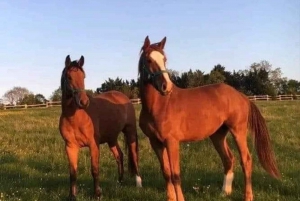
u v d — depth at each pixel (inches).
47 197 272.7
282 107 1108.5
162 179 319.9
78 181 324.8
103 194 281.7
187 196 264.8
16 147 497.4
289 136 539.8
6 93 3459.6
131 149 332.2
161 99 233.1
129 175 340.8
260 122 274.5
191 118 241.6
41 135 589.3
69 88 254.7
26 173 357.4
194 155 418.6
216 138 286.0
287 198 252.8
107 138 311.7
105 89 2571.4
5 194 275.9
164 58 229.1
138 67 239.9
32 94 3006.9
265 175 316.5
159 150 245.6
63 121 267.3
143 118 241.1
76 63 257.0
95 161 276.4
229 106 261.7
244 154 265.0
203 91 258.4
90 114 277.1
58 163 403.5
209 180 311.4
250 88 2763.3
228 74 2876.5
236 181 303.9
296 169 337.4
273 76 3255.4
